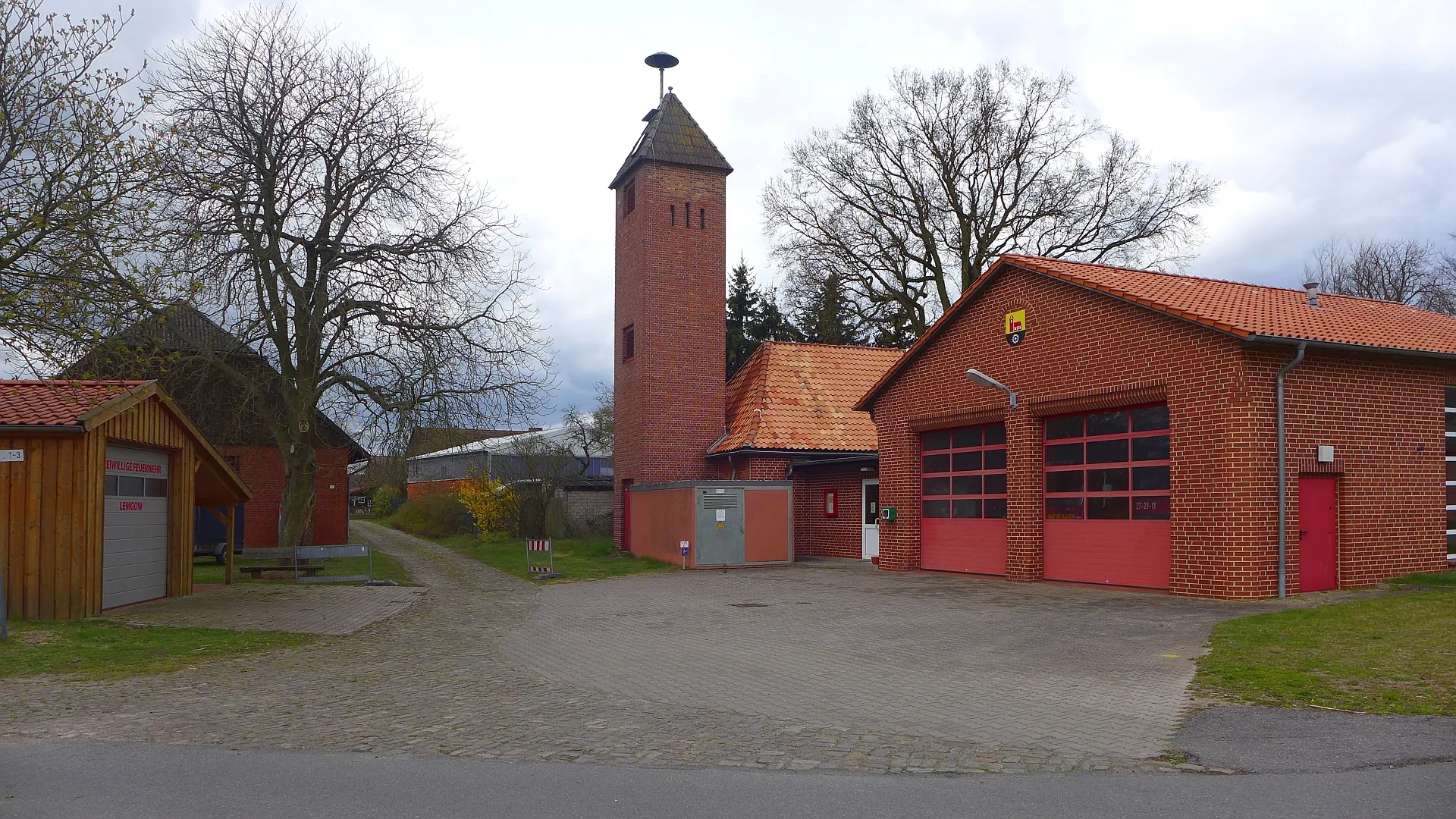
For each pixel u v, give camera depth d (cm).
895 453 2462
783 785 648
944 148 3897
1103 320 1831
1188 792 615
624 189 3369
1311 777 643
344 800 616
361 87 2575
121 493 1697
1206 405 1622
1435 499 1761
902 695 954
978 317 2175
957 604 1672
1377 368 1705
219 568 2770
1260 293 2070
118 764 707
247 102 2444
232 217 2373
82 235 1523
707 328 3172
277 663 1223
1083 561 1909
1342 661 1016
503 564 2983
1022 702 905
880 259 4122
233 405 2742
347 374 2592
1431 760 673
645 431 3114
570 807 600
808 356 3356
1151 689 937
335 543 3616
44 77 1539
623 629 1507
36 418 1466
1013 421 2052
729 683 1041
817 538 3081
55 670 1140
